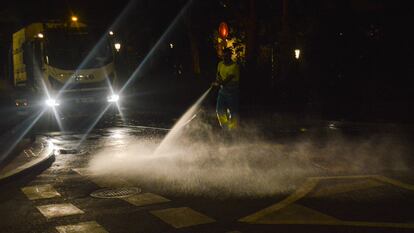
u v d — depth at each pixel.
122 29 35.66
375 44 26.59
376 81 25.64
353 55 26.91
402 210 6.14
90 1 29.23
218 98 13.78
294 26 27.00
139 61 37.97
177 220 6.04
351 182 7.83
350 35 27.44
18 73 21.61
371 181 7.85
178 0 34.81
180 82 36.00
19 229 5.92
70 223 6.07
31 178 9.09
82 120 22.31
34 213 6.62
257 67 27.77
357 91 25.19
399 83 25.05
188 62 39.91
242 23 28.86
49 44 20.45
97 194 7.59
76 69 20.62
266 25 29.44
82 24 21.25
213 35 35.16
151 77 38.62
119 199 7.20
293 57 26.23
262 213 6.22
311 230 5.46
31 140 13.93
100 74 20.94
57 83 20.42
